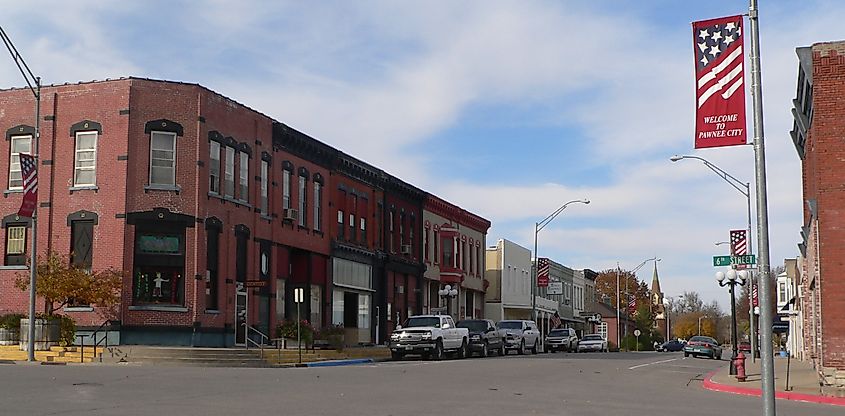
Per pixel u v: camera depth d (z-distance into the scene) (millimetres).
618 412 18016
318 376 25656
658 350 93000
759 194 14039
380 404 17953
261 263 41188
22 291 35906
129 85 36094
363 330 51219
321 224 47000
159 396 18109
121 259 35188
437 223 63000
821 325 26031
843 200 25672
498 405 18641
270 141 42344
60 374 23266
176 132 36469
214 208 37500
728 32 15000
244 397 18453
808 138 31078
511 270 77000
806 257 40375
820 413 19547
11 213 37188
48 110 36875
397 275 56312
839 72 25906
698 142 15047
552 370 32750
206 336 36594
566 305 94562
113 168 35812
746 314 122688
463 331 44750
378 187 54062
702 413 18484
